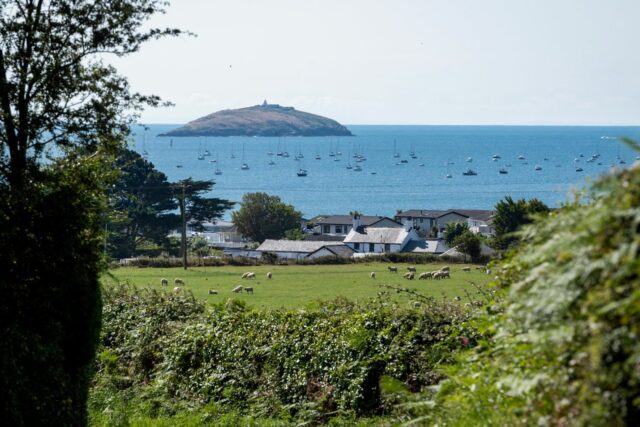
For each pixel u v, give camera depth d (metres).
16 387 19.28
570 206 12.23
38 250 21.61
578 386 10.22
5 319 20.22
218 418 30.08
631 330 8.60
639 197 8.89
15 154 29.73
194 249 199.25
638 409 8.88
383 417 27.27
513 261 13.83
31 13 31.86
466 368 17.16
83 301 23.17
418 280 117.69
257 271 137.38
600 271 9.39
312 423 28.97
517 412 12.55
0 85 29.64
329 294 98.75
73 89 31.97
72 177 28.61
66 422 22.14
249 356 33.81
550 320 10.79
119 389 35.47
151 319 40.50
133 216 189.62
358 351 30.42
